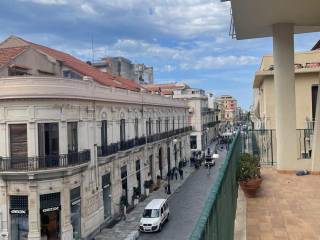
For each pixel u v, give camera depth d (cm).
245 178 945
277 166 1247
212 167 5541
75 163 2353
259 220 773
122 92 3291
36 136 2198
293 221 756
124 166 3316
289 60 1185
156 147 4388
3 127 2206
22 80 2170
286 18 1115
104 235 2602
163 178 4641
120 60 5812
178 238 2469
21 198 2203
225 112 14412
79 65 3684
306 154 1553
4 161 2178
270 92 2156
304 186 1034
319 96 1168
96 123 2742
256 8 978
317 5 979
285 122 1201
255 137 1466
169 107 5103
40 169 2156
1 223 2206
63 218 2273
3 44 3186
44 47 3497
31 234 2162
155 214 2688
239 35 1323
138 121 3778
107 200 2956
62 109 2295
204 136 7862
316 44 2661
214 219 398
